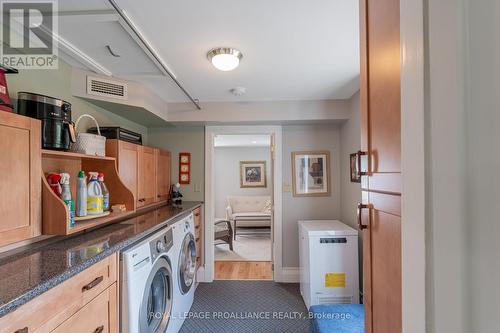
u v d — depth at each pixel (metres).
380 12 0.84
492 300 0.34
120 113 2.64
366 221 0.98
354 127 2.83
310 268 2.50
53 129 1.45
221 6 1.35
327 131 3.39
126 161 2.25
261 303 2.74
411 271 0.50
